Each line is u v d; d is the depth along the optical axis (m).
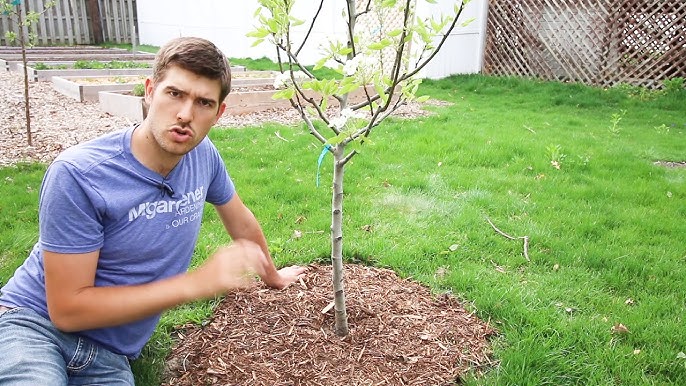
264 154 6.25
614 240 4.20
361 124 2.36
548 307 3.26
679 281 3.59
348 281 3.40
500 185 5.42
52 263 1.89
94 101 9.24
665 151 6.86
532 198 5.08
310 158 6.14
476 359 2.75
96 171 1.95
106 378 2.16
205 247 3.91
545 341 2.90
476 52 13.95
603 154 6.45
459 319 3.09
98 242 1.96
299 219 4.48
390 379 2.56
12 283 2.14
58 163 1.92
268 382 2.53
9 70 12.59
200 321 3.01
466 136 7.26
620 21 11.57
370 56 2.17
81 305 1.90
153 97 1.97
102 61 13.81
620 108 9.99
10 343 1.94
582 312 3.26
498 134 7.42
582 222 4.50
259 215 4.52
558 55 12.77
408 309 3.12
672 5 10.91
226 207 2.67
